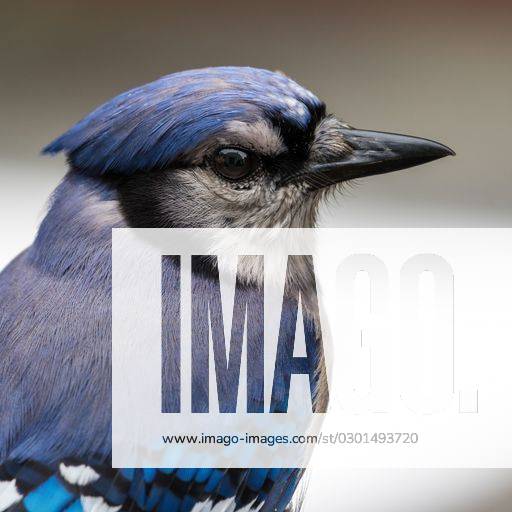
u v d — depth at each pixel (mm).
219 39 2029
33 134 1970
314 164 1832
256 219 1828
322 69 2035
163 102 1818
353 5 2178
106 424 1810
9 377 1811
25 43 2002
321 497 1898
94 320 1814
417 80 2055
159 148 1817
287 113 1825
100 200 1819
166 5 2039
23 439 1808
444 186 1996
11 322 1815
